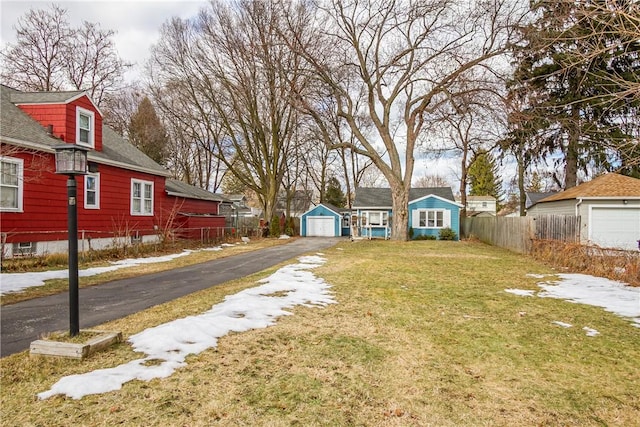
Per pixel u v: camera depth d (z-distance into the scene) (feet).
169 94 94.53
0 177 36.27
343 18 70.38
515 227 57.36
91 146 47.83
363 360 13.66
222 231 76.02
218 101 92.32
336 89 74.38
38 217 39.88
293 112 93.35
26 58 82.48
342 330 16.92
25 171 38.29
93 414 9.30
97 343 13.28
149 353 13.19
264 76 89.20
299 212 170.81
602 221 52.95
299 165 133.39
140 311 19.63
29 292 24.57
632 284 29.43
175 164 121.39
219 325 16.39
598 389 12.07
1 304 21.42
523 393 11.68
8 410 9.39
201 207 81.35
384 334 16.66
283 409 10.03
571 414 10.50
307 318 18.51
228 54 84.48
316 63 70.59
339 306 21.18
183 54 85.15
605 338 16.90
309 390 11.16
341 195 159.94
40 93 45.19
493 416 10.25
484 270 36.88
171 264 39.78
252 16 78.89
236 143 94.48
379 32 70.95
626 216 52.39
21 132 38.24
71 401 9.87
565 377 12.91
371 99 74.84
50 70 85.87
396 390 11.52
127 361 12.51
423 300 23.34
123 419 9.13
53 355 12.82
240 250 57.93
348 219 125.08
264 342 14.88
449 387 11.90
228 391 10.81
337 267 37.04
